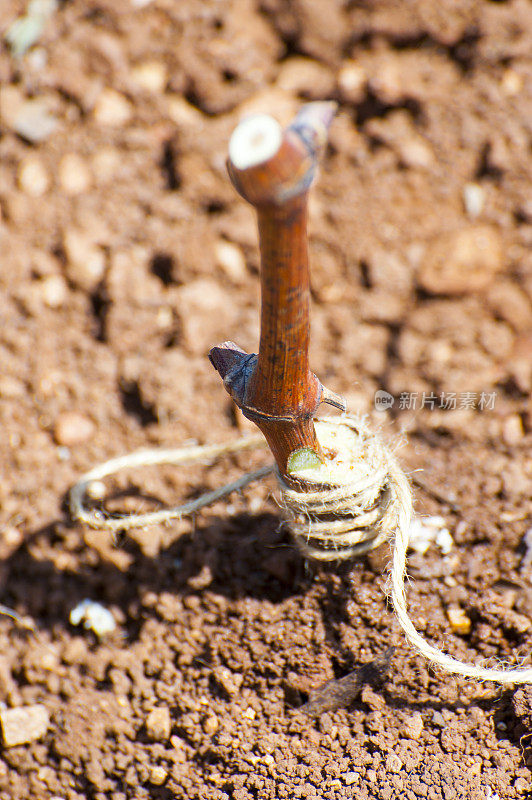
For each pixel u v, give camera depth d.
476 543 1.21
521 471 1.23
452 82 1.60
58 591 1.22
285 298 1.10
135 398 1.36
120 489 1.24
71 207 1.49
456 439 1.27
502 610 1.19
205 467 1.25
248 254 1.45
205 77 1.59
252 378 1.13
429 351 1.36
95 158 1.53
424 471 1.24
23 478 1.26
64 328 1.42
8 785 1.20
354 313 1.42
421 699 1.18
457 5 1.61
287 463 1.15
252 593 1.20
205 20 1.63
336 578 1.19
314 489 1.15
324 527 1.16
